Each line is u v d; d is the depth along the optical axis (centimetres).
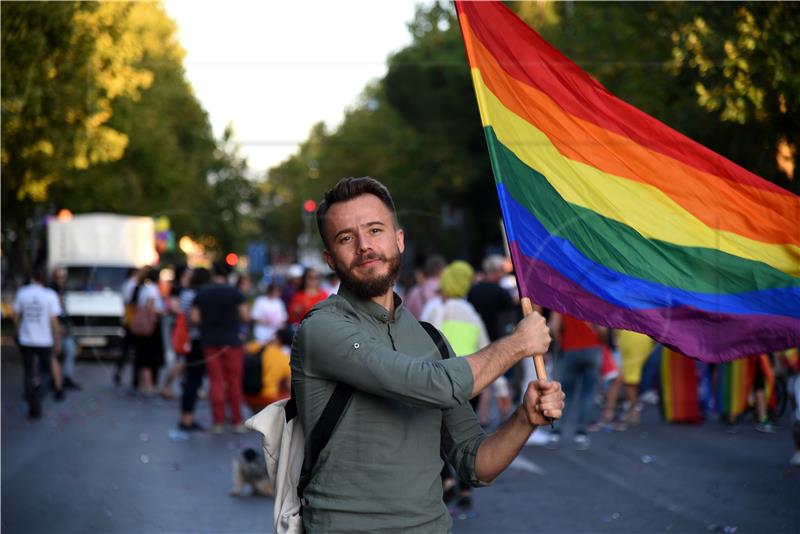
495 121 424
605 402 1595
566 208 423
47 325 1496
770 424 1346
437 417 369
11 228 2133
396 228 381
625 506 901
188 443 1270
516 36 432
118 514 881
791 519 771
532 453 1205
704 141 866
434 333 393
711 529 782
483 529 850
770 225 431
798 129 777
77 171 2312
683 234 431
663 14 980
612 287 424
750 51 789
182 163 2784
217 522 873
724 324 429
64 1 1418
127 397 1662
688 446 1195
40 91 1445
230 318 1346
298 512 371
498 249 4678
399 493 355
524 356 354
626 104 435
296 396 367
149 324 1672
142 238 2588
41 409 1478
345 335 354
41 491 973
